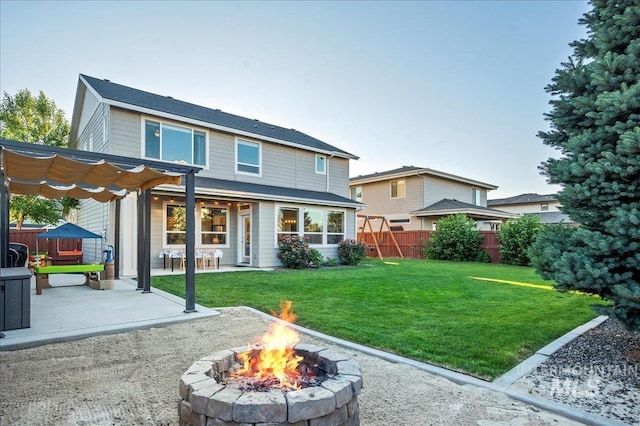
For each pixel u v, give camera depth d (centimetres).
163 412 268
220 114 1496
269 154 1458
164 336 460
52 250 1371
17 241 1356
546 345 418
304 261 1274
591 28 440
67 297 702
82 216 1440
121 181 683
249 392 203
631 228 339
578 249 381
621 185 361
